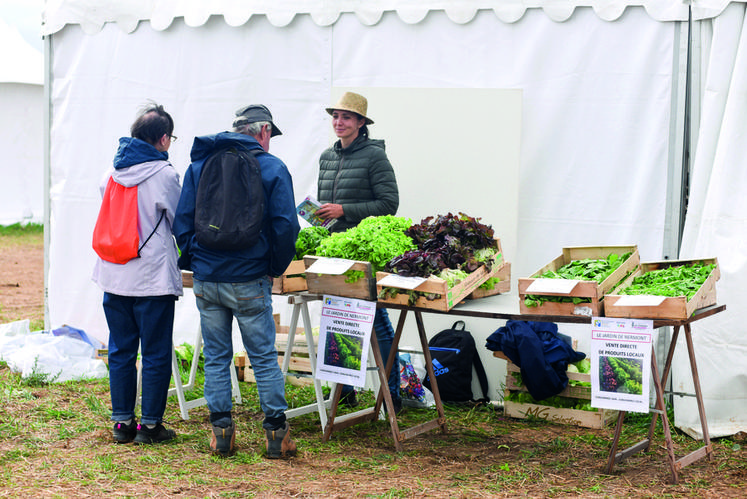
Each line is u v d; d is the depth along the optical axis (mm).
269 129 4410
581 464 4348
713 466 4309
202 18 6211
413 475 4125
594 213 5430
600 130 5383
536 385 5094
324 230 5031
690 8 5070
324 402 5383
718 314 4824
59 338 6547
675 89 5184
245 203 4090
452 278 4230
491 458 4445
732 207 4828
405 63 5789
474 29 5613
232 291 4168
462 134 5613
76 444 4527
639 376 3898
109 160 6676
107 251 4414
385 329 5156
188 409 5320
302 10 5977
